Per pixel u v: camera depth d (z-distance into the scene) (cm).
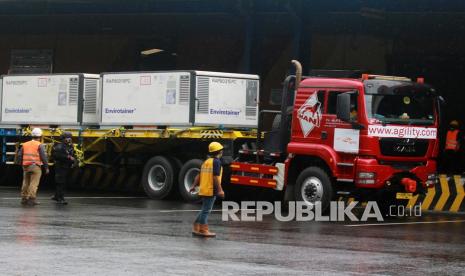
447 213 2573
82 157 2956
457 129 3209
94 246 1568
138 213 2291
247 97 2781
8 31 4344
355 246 1662
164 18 4006
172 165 2767
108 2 3844
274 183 2423
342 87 2288
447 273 1336
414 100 2323
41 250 1494
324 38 3606
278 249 1587
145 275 1251
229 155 2617
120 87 2836
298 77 2397
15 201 2598
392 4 3475
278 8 3672
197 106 2678
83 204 2562
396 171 2270
